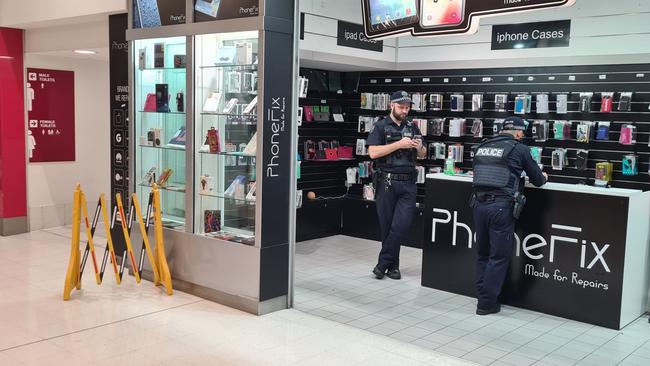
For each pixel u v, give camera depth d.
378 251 7.46
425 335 4.55
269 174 4.83
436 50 7.63
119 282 5.56
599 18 6.33
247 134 5.02
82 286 5.56
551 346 4.39
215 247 5.14
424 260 5.92
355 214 8.25
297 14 4.90
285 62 4.87
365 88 8.36
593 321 4.91
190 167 5.34
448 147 7.48
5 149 7.70
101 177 8.85
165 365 3.84
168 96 5.65
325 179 8.38
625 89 6.21
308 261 6.88
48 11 6.76
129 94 5.88
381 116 8.17
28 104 7.93
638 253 4.98
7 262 6.44
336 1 7.12
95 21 6.77
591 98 6.36
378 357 4.07
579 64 6.48
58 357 3.93
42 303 5.04
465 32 4.74
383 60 7.84
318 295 5.55
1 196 7.74
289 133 4.97
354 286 5.90
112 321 4.64
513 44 6.96
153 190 5.43
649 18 6.01
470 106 7.38
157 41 5.64
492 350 4.27
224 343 4.25
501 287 5.12
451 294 5.71
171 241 5.52
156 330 4.47
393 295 5.62
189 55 5.24
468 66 7.34
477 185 5.09
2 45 7.54
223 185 5.30
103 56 7.98
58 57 8.16
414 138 6.06
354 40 7.40
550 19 6.66
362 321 4.84
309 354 4.09
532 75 6.86
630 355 4.23
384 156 6.06
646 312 5.27
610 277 4.80
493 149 5.05
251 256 4.87
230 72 5.21
